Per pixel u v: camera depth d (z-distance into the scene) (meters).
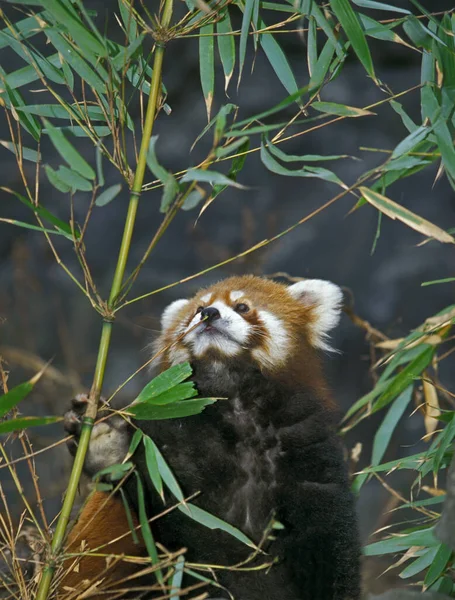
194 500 6.32
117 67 6.24
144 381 8.81
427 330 6.94
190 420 6.53
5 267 18.44
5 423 4.83
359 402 7.47
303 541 6.30
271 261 17.48
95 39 5.43
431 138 6.24
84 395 5.73
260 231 17.91
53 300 17.77
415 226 5.61
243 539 5.40
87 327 17.34
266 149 5.95
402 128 18.28
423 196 18.25
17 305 17.62
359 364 17.03
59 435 14.16
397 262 17.69
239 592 6.18
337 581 6.29
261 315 7.74
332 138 18.41
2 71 6.29
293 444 6.61
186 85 18.66
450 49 6.30
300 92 5.02
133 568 6.20
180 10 15.52
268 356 7.44
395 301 17.27
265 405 6.84
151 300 17.09
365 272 17.62
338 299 8.45
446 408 9.38
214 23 6.01
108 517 6.25
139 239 18.53
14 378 15.04
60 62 6.65
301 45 18.11
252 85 18.17
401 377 7.36
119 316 16.48
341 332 17.14
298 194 18.39
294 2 6.05
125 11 6.49
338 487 6.54
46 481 13.27
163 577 5.69
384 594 5.53
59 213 18.66
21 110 6.14
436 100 6.32
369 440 16.41
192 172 5.02
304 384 7.45
